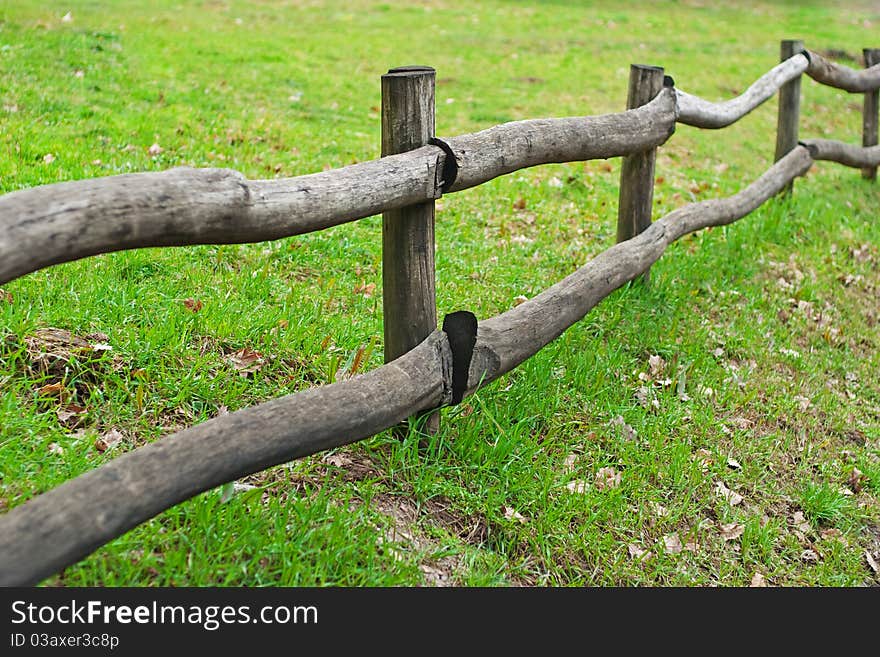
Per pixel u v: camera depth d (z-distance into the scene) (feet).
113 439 10.25
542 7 54.29
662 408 14.02
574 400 13.52
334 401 9.03
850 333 18.69
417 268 10.75
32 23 33.19
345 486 10.43
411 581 9.54
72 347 11.51
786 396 15.60
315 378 12.45
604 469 12.28
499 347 11.50
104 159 20.21
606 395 13.74
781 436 14.51
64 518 6.63
